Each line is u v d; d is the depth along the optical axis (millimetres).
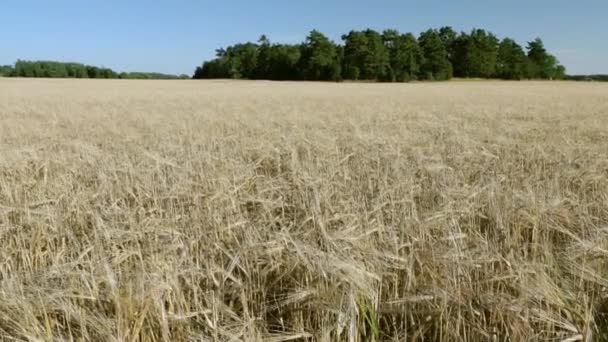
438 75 83438
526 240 3414
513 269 2732
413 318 2471
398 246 3029
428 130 10680
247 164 6141
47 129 11062
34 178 5613
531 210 3701
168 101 23562
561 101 23453
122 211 3957
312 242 3107
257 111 16891
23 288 2486
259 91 37250
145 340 2217
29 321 2195
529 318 2297
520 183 5203
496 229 3510
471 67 87875
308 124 12109
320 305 2375
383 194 4270
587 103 21609
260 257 2973
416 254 2920
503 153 7230
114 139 9445
